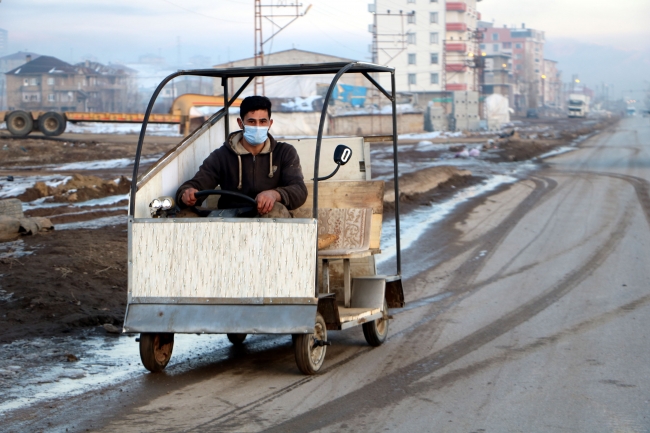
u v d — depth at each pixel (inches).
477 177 1091.3
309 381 228.2
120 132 2267.5
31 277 352.8
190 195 231.6
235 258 222.5
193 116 2224.4
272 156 245.1
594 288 379.6
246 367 245.8
